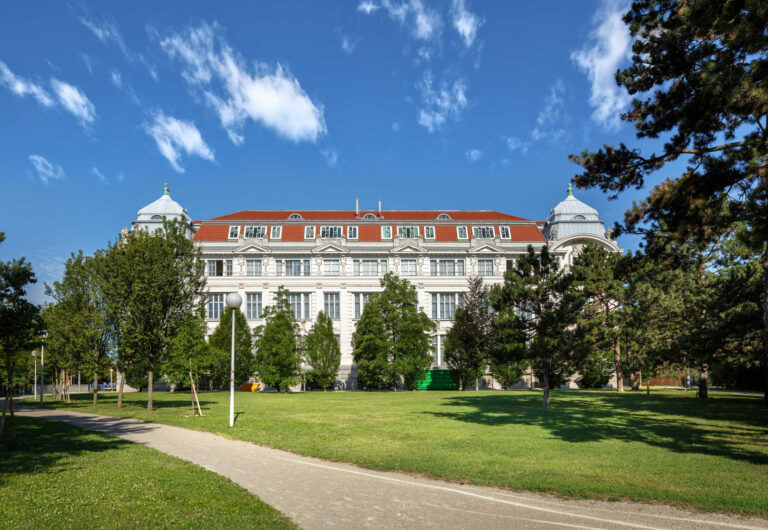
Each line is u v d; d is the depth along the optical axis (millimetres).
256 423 21188
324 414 25000
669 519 8523
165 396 43594
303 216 68125
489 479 11164
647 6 14844
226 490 10125
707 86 12852
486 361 52062
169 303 29719
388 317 50688
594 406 29562
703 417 23281
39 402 39094
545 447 15102
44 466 12312
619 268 17984
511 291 30250
